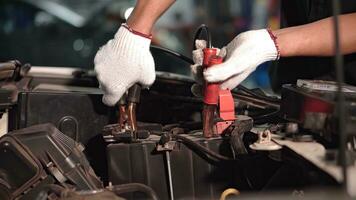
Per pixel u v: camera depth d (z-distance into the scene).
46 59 7.44
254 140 1.66
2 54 7.43
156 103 2.07
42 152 1.54
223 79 1.62
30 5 7.75
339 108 1.20
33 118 1.89
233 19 7.80
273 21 6.84
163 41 7.80
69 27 7.64
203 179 1.63
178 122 2.02
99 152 1.94
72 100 1.92
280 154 1.50
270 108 2.00
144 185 1.54
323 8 2.02
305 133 1.54
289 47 1.71
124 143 1.65
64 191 1.41
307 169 1.37
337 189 1.21
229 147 1.64
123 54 1.70
